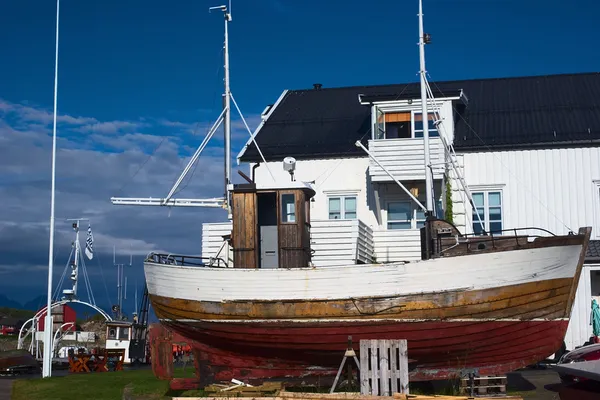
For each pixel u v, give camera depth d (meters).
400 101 32.25
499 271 18.47
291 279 19.11
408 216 32.16
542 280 18.55
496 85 37.38
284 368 20.09
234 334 19.67
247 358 20.16
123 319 43.19
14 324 72.31
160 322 20.59
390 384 16.25
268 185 20.34
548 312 18.73
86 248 42.62
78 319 69.88
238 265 20.23
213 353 20.33
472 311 18.48
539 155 31.66
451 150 31.55
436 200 31.59
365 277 18.77
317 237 22.72
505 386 19.02
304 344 19.34
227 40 27.16
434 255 19.09
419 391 19.02
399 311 18.62
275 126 36.06
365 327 18.83
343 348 19.20
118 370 30.38
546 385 19.66
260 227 20.64
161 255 21.05
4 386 22.23
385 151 31.58
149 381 21.62
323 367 19.83
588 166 31.25
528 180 31.58
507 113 34.16
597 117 32.81
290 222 20.23
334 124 35.50
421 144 31.31
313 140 34.38
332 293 18.89
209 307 19.64
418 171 31.12
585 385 16.19
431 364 19.33
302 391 19.27
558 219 31.19
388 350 16.42
